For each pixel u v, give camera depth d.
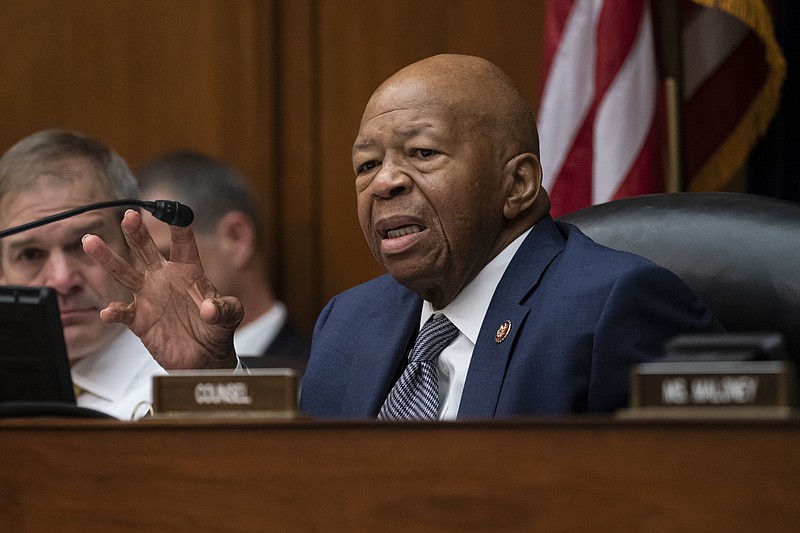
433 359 6.47
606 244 6.96
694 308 6.07
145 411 7.92
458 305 6.46
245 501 3.93
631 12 9.74
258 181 12.58
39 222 6.15
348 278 12.45
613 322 5.84
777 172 10.02
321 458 3.85
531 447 3.64
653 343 5.88
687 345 3.96
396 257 6.29
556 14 10.19
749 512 3.41
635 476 3.53
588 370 5.90
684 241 6.76
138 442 4.07
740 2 9.54
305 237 12.51
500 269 6.46
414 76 6.40
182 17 12.82
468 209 6.24
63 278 7.82
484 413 6.00
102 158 8.06
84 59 12.98
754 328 6.47
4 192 7.88
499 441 3.67
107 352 8.09
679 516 3.47
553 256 6.39
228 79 12.68
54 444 4.18
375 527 3.78
